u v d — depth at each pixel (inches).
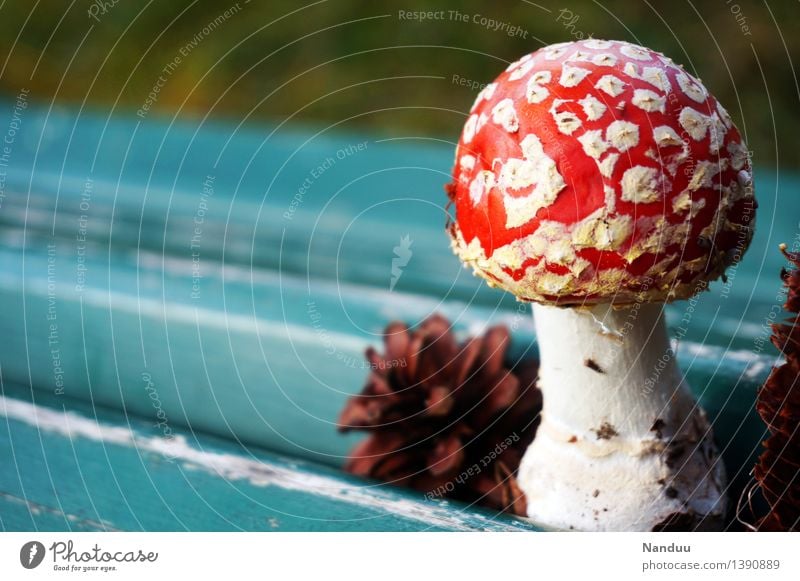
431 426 16.1
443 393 15.9
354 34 38.1
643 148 14.3
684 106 14.5
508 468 16.0
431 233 21.0
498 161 14.6
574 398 15.5
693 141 14.4
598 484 15.5
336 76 36.9
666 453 15.4
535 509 15.6
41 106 32.9
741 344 17.2
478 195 14.8
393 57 37.2
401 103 35.6
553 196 14.4
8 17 39.6
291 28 38.6
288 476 16.1
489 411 16.1
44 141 26.3
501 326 16.4
